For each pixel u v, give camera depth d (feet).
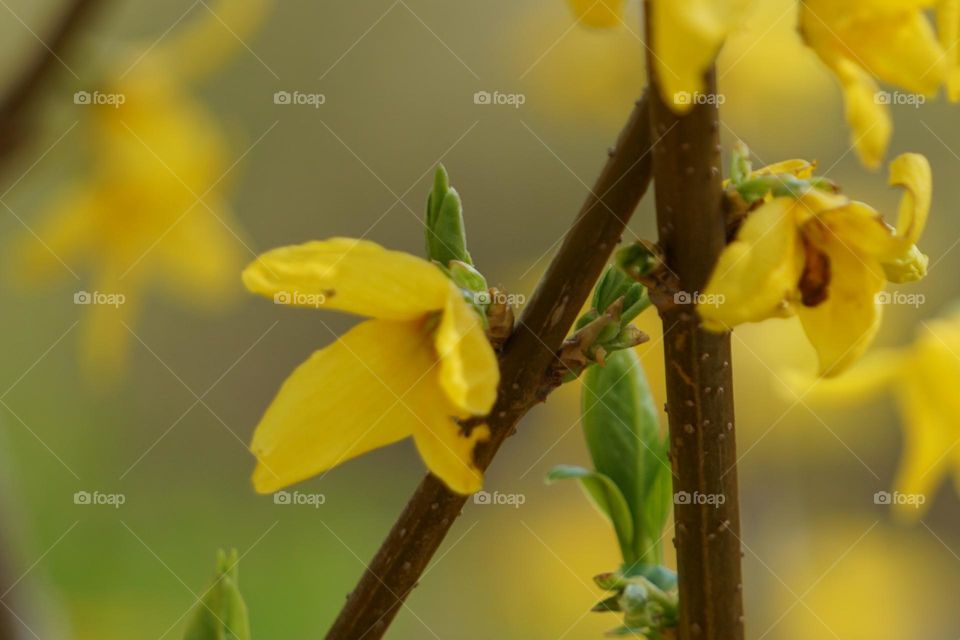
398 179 2.65
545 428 1.91
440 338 0.81
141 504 2.14
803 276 0.82
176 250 1.11
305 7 2.54
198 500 2.21
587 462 1.89
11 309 2.18
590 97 1.87
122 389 2.29
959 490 1.05
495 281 2.56
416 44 2.60
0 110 0.89
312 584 2.12
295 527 2.19
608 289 0.84
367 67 2.60
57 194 1.07
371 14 2.56
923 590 1.85
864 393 1.06
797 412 1.81
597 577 0.87
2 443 0.98
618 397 0.91
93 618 1.86
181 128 1.04
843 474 1.89
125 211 1.06
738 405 1.73
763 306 0.80
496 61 2.34
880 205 1.91
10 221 1.22
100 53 1.01
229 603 0.85
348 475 2.35
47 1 0.97
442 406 0.83
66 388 2.19
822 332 0.83
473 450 0.83
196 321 2.42
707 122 0.80
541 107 1.94
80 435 2.16
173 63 1.02
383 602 0.84
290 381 0.83
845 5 0.80
